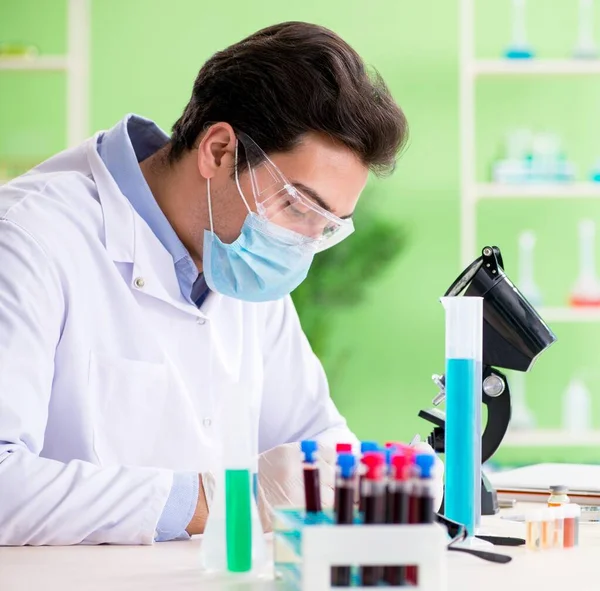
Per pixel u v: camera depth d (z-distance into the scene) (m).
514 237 4.59
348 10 4.66
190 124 1.78
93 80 4.66
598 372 4.55
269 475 1.51
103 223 1.77
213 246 1.76
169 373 1.77
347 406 4.62
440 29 4.64
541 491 1.91
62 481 1.42
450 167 4.62
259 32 1.74
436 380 1.78
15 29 4.62
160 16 4.66
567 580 1.16
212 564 1.20
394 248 4.46
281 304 2.12
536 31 4.61
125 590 1.10
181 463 1.79
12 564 1.27
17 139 4.52
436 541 0.97
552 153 4.23
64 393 1.68
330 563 0.96
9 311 1.52
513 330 1.73
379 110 1.65
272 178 1.67
